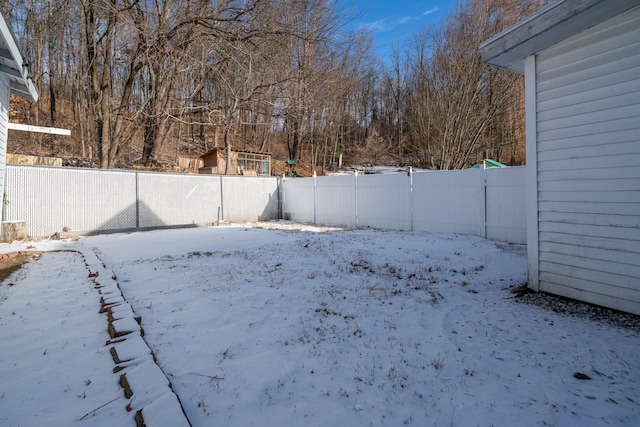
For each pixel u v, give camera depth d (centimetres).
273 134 3127
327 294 423
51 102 2095
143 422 177
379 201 1173
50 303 379
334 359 265
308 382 232
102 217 1091
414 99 3173
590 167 368
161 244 834
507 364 259
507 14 2211
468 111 2300
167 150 2344
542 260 421
